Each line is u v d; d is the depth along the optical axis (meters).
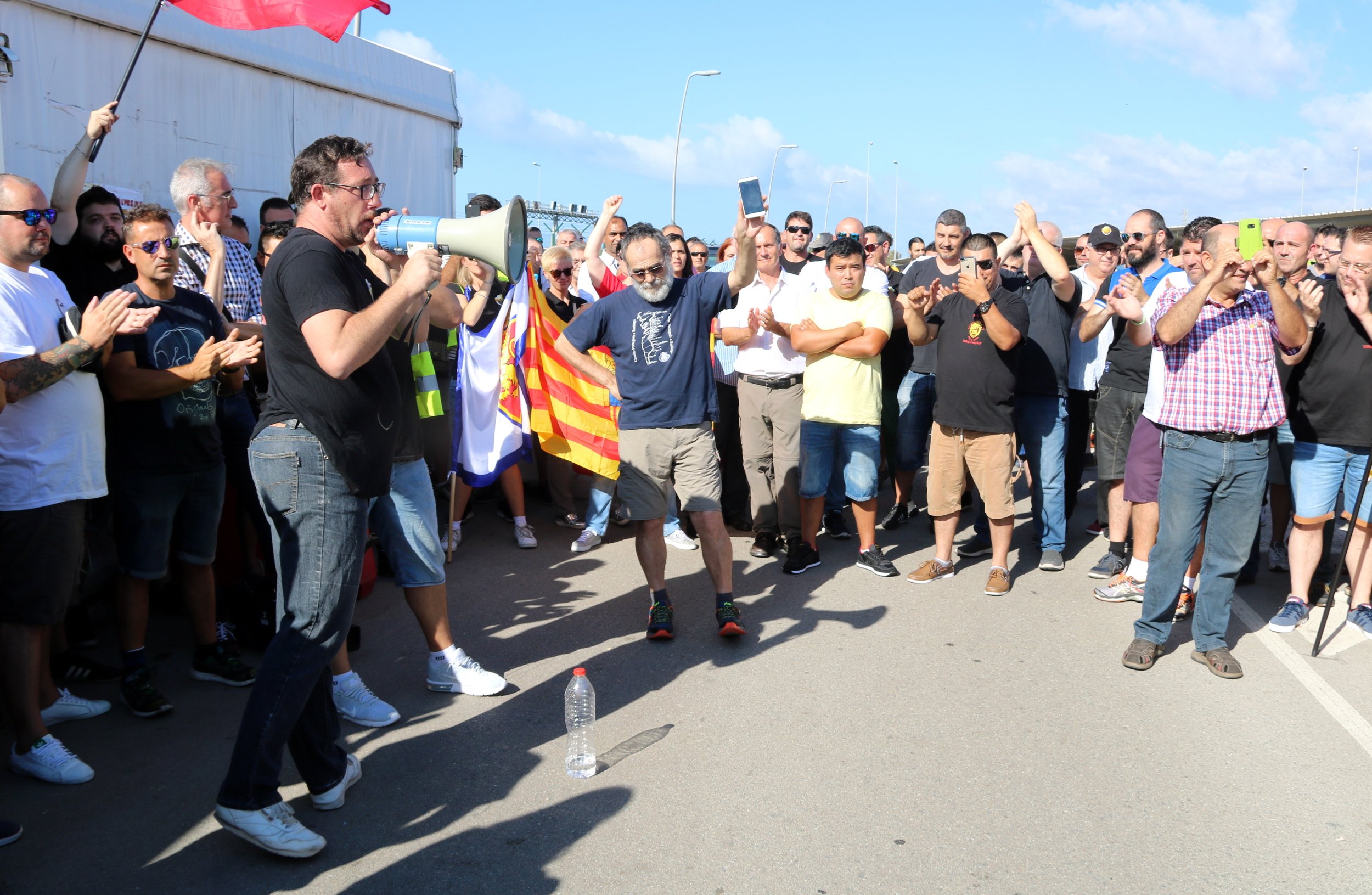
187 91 5.84
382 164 7.72
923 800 3.26
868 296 5.85
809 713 3.93
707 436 4.78
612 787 3.32
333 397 2.79
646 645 4.70
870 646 4.70
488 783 3.36
